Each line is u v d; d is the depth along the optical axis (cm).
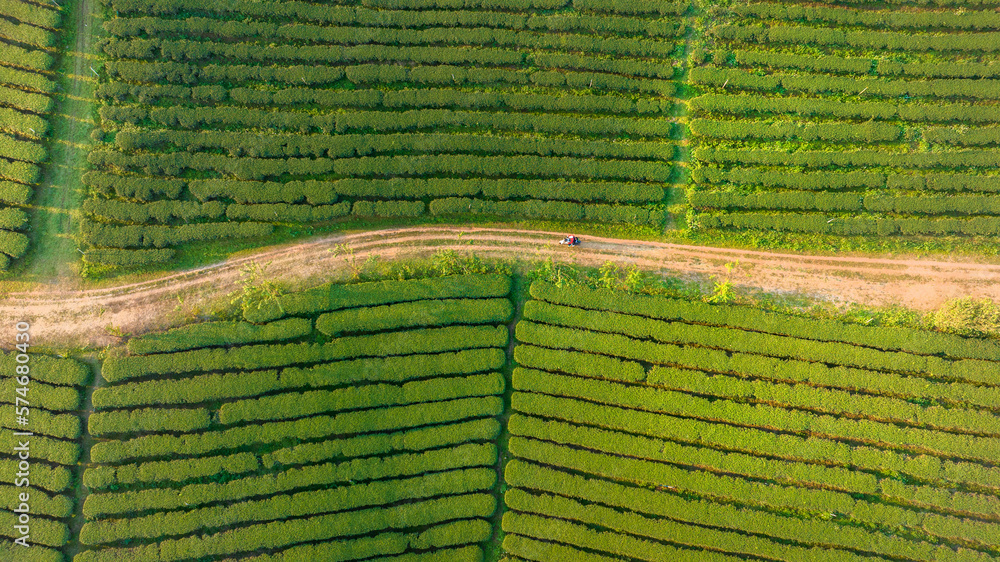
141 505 3556
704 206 4000
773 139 4078
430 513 3600
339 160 4041
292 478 3594
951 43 4106
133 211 3916
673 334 3778
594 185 4003
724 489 3616
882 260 3944
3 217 3878
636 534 3644
